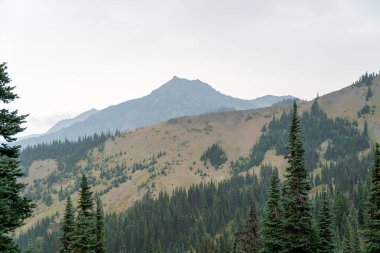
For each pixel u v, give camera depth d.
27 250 20.98
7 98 20.48
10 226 19.95
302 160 30.92
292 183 30.86
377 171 27.08
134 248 187.25
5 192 19.28
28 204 20.89
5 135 20.27
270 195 34.22
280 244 31.17
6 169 19.66
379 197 26.67
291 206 30.80
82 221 40.81
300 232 30.66
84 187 42.19
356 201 150.38
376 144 27.38
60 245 43.78
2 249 19.56
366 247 26.56
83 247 40.50
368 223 26.70
